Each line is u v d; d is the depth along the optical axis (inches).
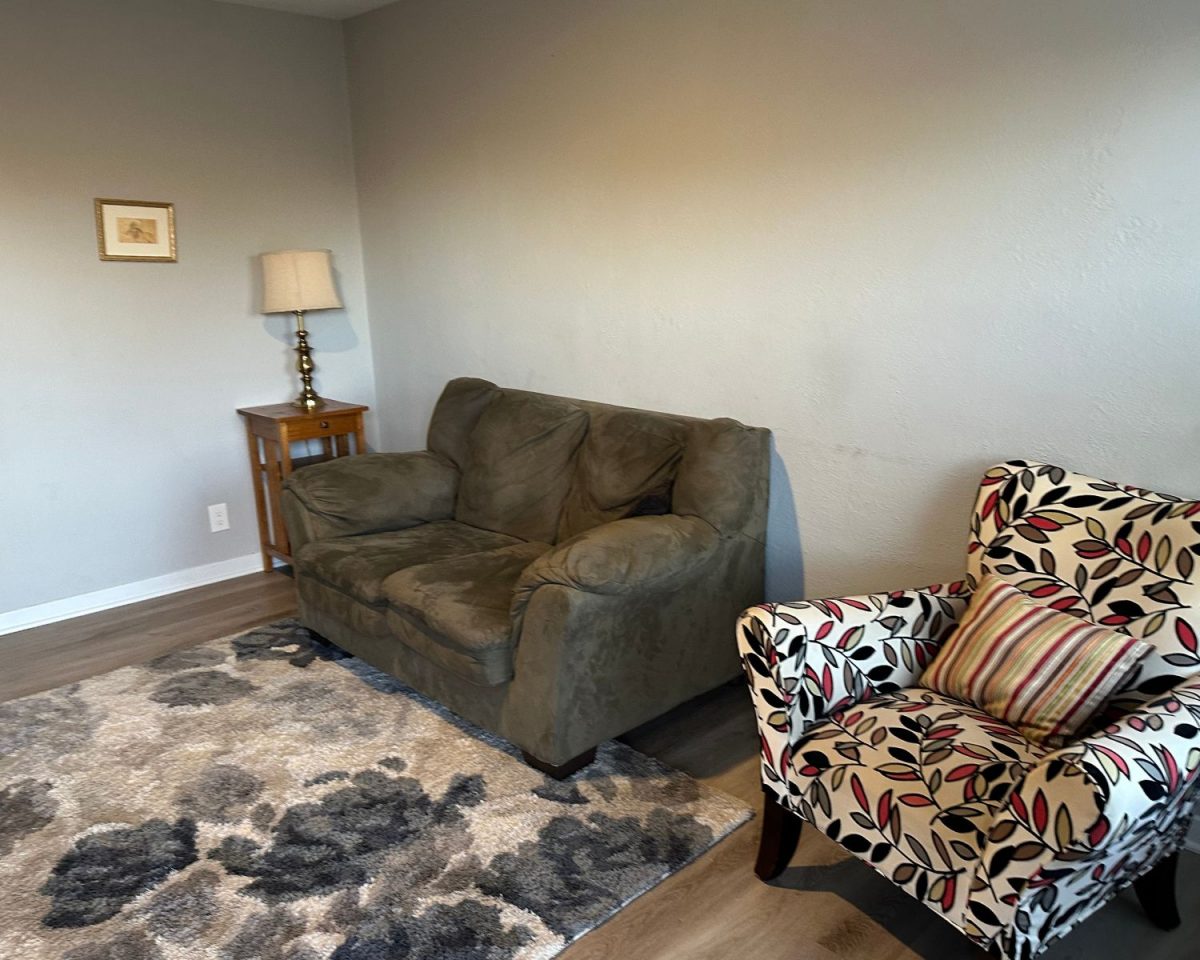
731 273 108.0
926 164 88.4
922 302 91.4
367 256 165.6
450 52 137.3
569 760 90.6
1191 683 61.4
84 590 141.8
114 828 85.0
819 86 95.2
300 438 147.8
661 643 95.5
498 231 137.6
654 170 113.4
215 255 147.6
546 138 126.2
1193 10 70.2
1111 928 72.9
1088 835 50.7
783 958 69.9
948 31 84.5
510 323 139.9
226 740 100.3
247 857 80.6
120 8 131.7
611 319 124.0
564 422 120.0
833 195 96.3
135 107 135.4
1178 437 77.1
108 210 134.7
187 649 125.6
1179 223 73.9
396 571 105.8
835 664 72.9
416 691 111.6
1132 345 78.3
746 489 102.2
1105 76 75.6
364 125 157.9
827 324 99.9
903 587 99.4
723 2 101.6
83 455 138.5
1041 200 81.3
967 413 90.4
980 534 81.0
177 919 73.2
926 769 63.9
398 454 132.6
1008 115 82.0
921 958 69.8
